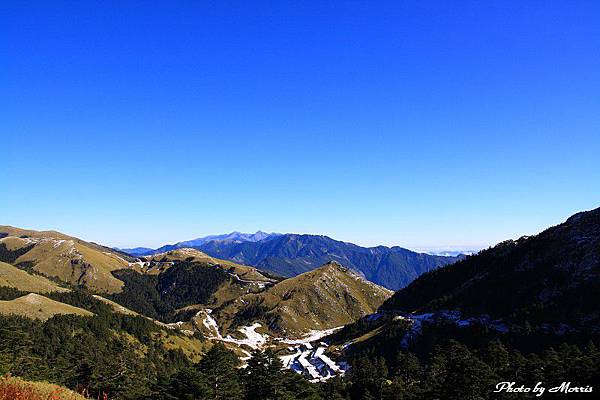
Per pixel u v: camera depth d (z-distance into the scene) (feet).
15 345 306.14
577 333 424.05
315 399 257.75
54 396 88.94
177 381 247.91
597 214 622.13
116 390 300.40
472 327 509.35
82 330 557.33
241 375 262.26
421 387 287.07
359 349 586.45
